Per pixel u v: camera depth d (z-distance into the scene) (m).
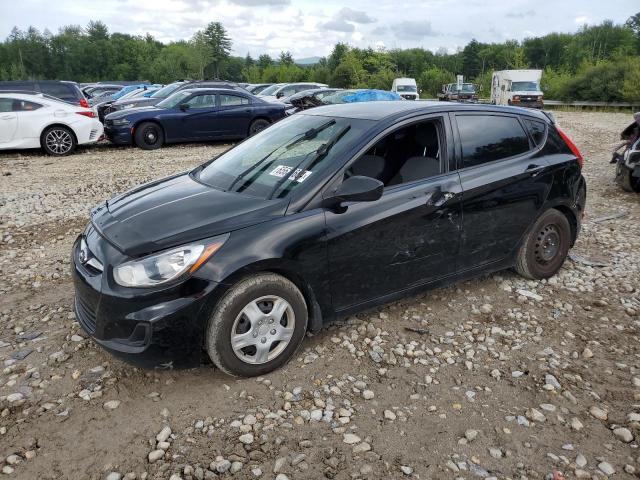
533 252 4.59
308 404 3.08
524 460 2.69
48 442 2.77
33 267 5.17
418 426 2.92
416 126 3.87
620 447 2.79
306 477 2.55
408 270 3.81
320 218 3.34
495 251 4.32
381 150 3.68
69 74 117.69
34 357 3.55
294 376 3.34
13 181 9.20
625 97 33.09
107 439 2.80
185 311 2.97
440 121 3.99
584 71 38.03
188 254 2.99
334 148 3.62
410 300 4.39
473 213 4.03
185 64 106.94
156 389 3.20
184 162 11.27
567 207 4.71
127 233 3.20
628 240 5.99
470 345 3.74
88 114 12.43
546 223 4.59
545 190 4.46
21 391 3.18
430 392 3.22
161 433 2.82
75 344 3.70
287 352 3.37
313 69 87.44
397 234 3.65
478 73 106.50
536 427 2.93
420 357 3.59
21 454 2.69
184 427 2.88
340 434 2.85
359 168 3.55
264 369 3.30
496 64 105.12
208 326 3.09
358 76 70.88
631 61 35.19
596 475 2.60
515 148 4.39
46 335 3.84
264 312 3.23
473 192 4.00
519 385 3.30
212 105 13.80
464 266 4.15
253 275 3.15
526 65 63.81
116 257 3.06
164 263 2.96
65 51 118.69
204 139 13.85
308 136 3.91
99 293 3.03
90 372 3.37
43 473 2.57
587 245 5.83
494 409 3.08
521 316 4.16
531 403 3.13
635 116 7.88
